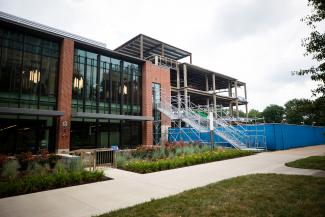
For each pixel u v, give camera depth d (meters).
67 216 4.88
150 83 25.27
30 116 16.45
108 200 6.04
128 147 22.53
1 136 15.07
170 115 25.19
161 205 5.39
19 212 5.15
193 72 38.97
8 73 15.94
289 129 24.41
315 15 6.85
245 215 4.68
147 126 23.80
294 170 9.89
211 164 12.48
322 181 7.40
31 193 6.84
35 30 17.12
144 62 25.31
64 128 17.44
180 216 4.68
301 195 5.89
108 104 21.72
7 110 14.27
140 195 6.48
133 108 24.03
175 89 33.94
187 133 25.78
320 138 32.09
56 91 18.28
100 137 20.47
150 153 15.47
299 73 6.94
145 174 9.83
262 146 22.12
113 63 22.89
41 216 4.89
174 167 11.49
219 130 22.77
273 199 5.66
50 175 8.17
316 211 4.77
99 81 21.34
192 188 7.07
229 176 9.04
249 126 23.58
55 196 6.47
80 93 19.70
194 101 46.22
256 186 6.99
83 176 8.49
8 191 6.74
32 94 16.94
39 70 17.55
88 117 18.75
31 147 16.27
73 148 18.47
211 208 5.12
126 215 4.78
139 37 34.25
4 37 16.09
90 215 4.92
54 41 18.78
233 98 43.97
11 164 9.65
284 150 21.31
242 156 16.28
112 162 12.73
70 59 18.69
